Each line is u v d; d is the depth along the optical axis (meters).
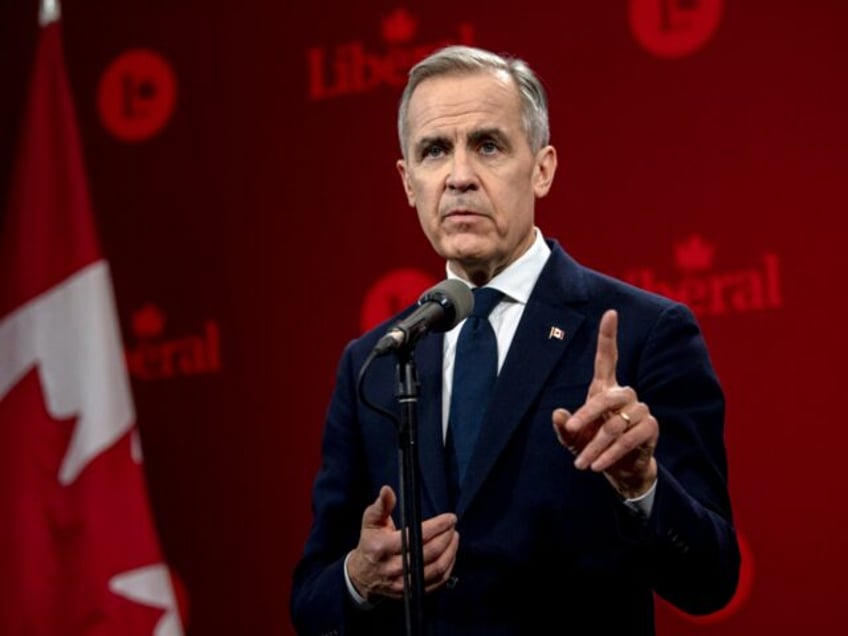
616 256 4.95
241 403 5.62
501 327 3.10
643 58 4.98
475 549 2.85
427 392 3.06
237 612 5.53
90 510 5.13
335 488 3.21
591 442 2.38
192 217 5.78
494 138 3.00
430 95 3.04
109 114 5.96
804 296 4.64
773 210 4.71
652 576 2.72
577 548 2.82
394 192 5.43
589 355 2.96
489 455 2.88
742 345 4.71
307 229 5.57
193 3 5.86
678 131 4.90
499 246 3.01
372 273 5.44
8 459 5.20
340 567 2.90
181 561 5.64
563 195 5.06
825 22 4.71
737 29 4.84
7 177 6.07
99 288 5.33
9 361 5.30
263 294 5.63
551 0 5.16
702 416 2.88
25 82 6.10
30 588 5.07
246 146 5.72
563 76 5.11
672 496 2.59
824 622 4.52
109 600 5.05
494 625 2.82
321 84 5.61
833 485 4.54
